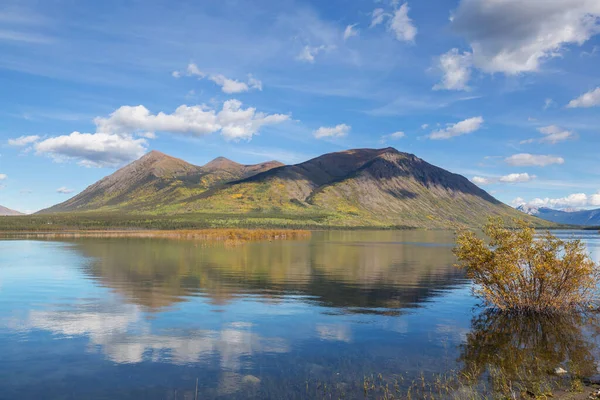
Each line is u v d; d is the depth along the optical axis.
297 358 18.11
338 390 14.68
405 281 40.81
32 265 52.59
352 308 28.31
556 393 14.21
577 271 25.83
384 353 18.88
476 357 18.34
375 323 24.28
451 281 40.94
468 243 28.59
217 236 138.25
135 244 99.62
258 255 69.31
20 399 13.87
